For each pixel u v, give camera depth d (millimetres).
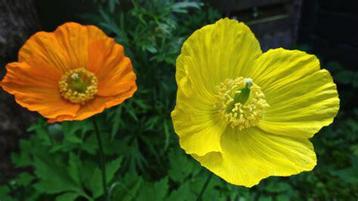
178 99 110
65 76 140
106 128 238
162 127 247
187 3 243
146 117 253
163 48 234
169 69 257
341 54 401
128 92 135
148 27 233
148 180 247
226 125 127
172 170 218
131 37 256
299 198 283
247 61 131
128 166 240
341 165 320
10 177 251
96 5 276
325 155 326
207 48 122
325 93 131
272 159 128
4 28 229
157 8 235
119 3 260
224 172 117
